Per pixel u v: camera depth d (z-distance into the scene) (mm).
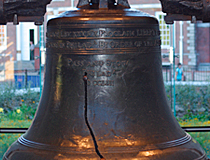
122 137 1963
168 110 2211
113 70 2037
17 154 2047
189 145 2098
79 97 2045
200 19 2242
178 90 10914
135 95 2061
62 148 1942
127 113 2025
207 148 5289
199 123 8422
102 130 1978
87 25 2014
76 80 2059
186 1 2102
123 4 2186
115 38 2021
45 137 2041
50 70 2188
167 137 2055
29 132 2176
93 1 2229
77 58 2049
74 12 2123
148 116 2059
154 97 2127
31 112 9328
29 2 2066
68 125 2014
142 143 1967
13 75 19297
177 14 2277
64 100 2074
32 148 2023
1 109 9031
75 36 2031
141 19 2076
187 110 9648
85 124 1996
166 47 28188
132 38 2051
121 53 2033
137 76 2074
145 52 2098
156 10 31938
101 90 2037
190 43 35031
